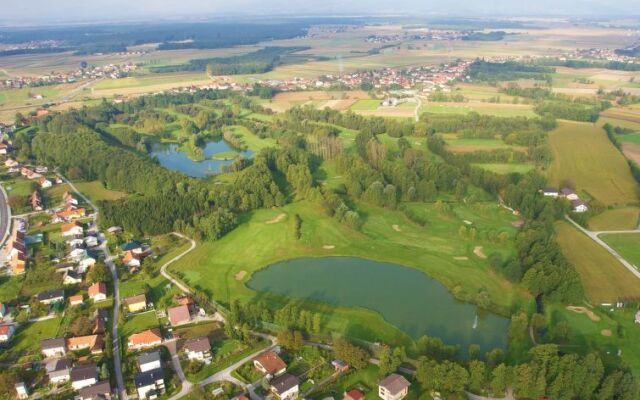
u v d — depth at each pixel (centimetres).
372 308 16025
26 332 15012
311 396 12306
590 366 11875
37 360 13800
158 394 12488
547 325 14850
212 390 12519
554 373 12125
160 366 13262
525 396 12094
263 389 12550
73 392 12612
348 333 14750
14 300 16600
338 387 12619
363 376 12962
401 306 16125
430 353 13438
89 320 15262
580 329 14688
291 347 13838
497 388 12156
